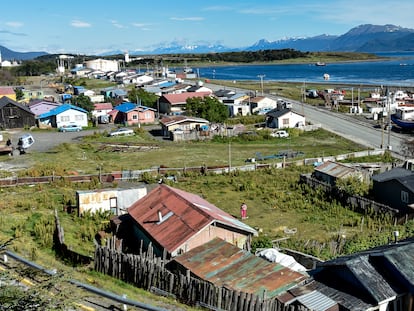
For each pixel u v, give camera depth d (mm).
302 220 27328
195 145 51719
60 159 44062
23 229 22453
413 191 27547
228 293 13836
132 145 51344
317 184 33250
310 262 19375
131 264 16297
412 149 46406
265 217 28078
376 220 26703
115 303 13148
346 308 12891
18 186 33344
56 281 9688
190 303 14578
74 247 20125
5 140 53469
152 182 35688
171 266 17297
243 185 34375
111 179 35594
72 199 28641
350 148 48750
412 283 12891
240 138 54062
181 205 21172
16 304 8672
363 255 14328
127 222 22641
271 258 17984
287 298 13727
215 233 19469
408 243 15109
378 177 30641
